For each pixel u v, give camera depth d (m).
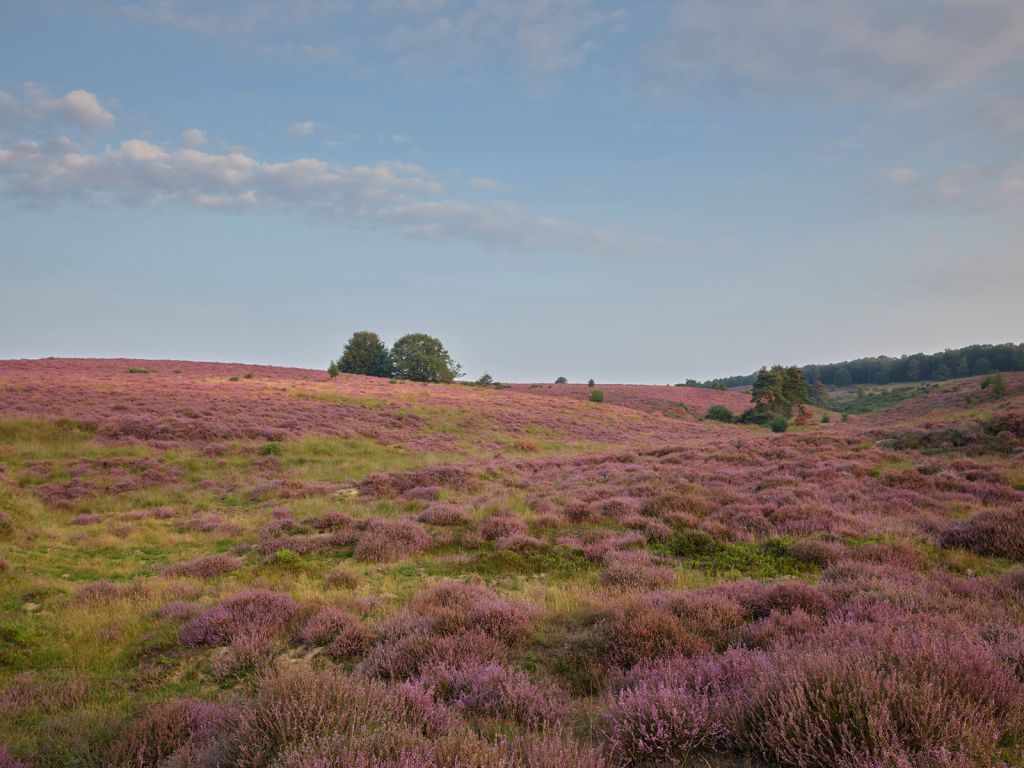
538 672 5.82
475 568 10.48
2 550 12.23
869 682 3.72
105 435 27.20
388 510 16.41
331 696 4.37
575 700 5.05
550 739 3.75
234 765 3.78
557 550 11.13
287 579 10.00
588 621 7.00
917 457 21.11
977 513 11.02
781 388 77.50
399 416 43.38
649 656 5.59
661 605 6.88
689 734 3.85
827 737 3.41
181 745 4.46
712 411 83.38
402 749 3.46
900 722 3.46
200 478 22.41
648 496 15.80
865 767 3.03
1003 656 4.62
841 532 11.09
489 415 50.44
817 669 4.01
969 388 86.69
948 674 3.92
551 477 22.95
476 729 4.39
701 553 10.78
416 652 6.02
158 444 26.66
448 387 73.12
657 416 72.44
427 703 4.57
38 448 24.00
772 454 23.58
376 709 4.30
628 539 11.38
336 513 14.28
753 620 6.70
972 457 20.50
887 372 167.88
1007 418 23.14
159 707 5.03
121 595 9.27
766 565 9.73
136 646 7.20
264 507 17.92
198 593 9.49
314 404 42.94
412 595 8.84
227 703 5.23
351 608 8.18
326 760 3.26
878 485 15.76
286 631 7.37
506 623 6.75
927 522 11.51
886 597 6.63
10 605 8.94
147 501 18.84
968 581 7.57
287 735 3.95
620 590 8.54
